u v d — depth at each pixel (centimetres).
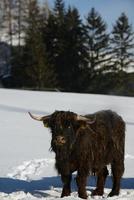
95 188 1198
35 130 2289
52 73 5659
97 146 1070
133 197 1004
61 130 998
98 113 1128
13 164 1616
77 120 1022
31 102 3184
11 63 6072
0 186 1255
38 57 5616
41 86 5606
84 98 3447
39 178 1424
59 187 1234
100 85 6066
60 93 3731
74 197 982
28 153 1792
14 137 2111
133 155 1809
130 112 2911
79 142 1032
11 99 3306
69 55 6050
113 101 3350
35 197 1032
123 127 1159
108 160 1119
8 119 2580
